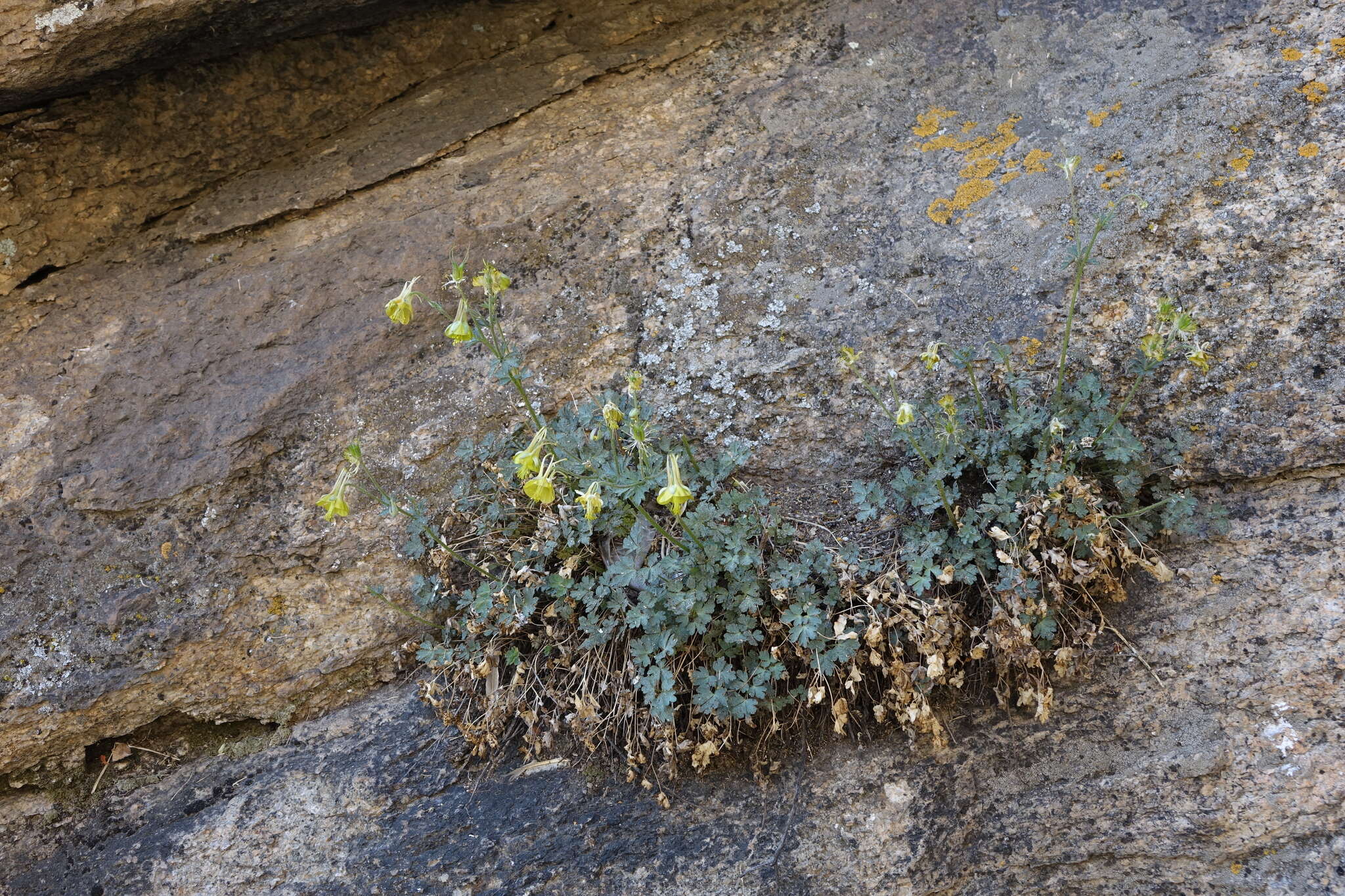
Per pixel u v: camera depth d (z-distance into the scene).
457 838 2.60
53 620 2.73
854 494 2.75
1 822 2.70
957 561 2.62
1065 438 2.63
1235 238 2.75
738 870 2.53
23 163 3.20
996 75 3.28
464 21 3.72
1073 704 2.63
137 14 2.89
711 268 3.09
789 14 3.67
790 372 2.93
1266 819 2.47
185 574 2.82
